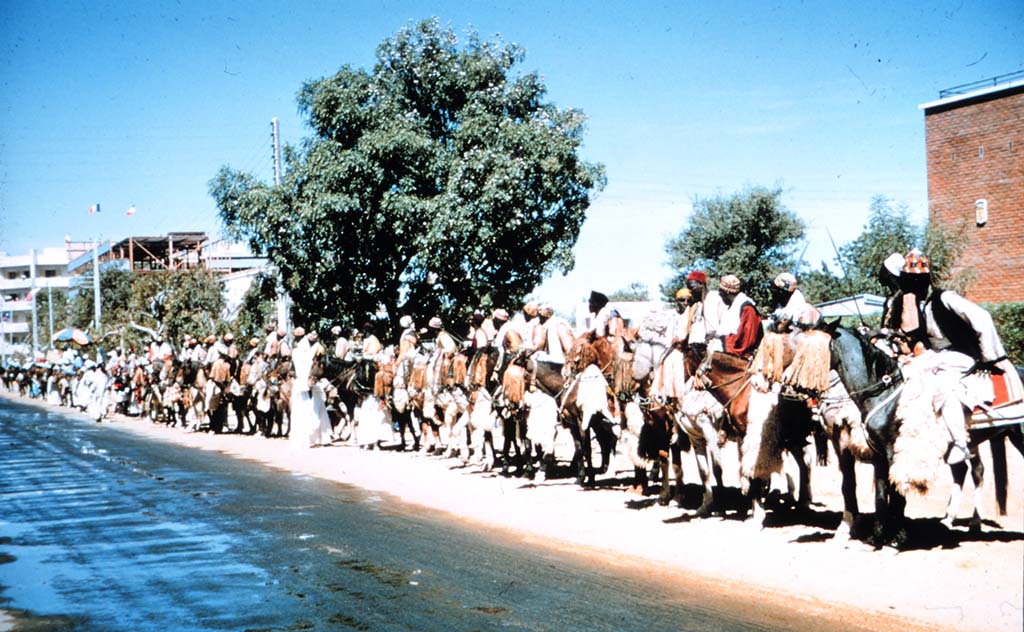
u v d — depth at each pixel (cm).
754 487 991
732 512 1091
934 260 2638
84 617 709
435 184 2458
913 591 750
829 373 881
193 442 2225
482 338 1563
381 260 2558
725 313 1048
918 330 895
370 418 1930
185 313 3978
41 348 7181
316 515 1147
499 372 1431
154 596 763
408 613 707
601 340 1275
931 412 820
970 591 741
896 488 827
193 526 1073
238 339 3606
